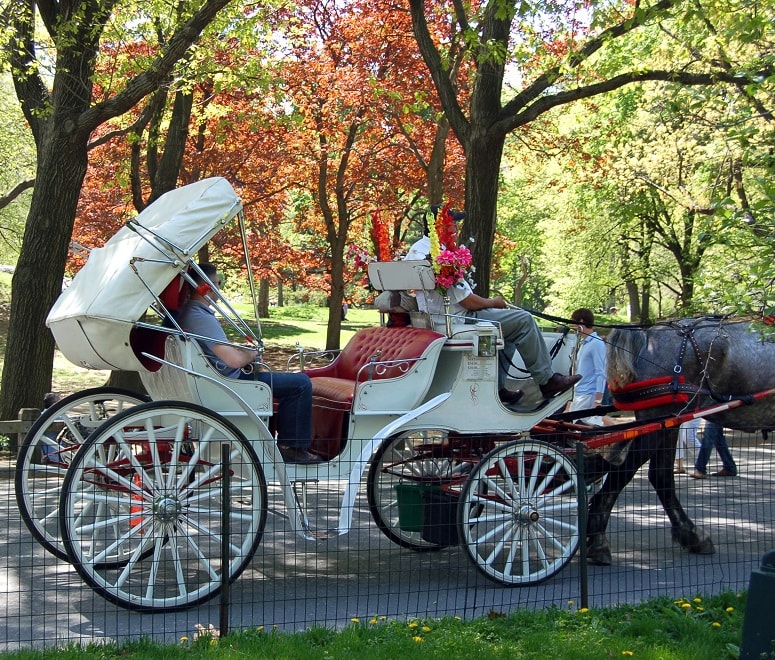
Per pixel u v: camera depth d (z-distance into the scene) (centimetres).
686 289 2411
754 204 686
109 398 798
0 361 2417
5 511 938
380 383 740
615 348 876
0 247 2825
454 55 1591
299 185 2595
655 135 2212
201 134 2250
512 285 5506
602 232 2825
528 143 2408
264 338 3491
